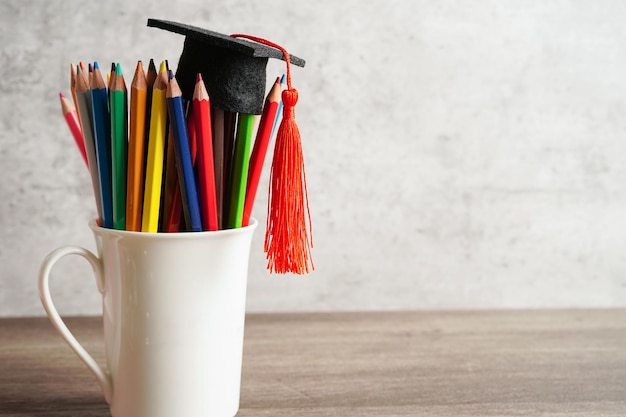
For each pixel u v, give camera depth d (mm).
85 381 717
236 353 608
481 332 903
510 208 1010
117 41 907
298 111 949
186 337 565
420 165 984
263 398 677
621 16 988
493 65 975
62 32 896
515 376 750
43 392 687
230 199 572
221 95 533
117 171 549
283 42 933
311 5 931
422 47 958
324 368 761
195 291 558
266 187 957
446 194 995
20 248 935
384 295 1006
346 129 962
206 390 584
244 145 557
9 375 727
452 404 674
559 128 1001
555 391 712
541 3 971
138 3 902
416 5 948
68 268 947
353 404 668
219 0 915
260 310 986
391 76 958
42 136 917
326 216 978
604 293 1041
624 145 1017
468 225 1006
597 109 1003
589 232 1029
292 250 551
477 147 990
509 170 1001
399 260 1001
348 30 942
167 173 561
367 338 868
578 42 985
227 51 529
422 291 1013
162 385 571
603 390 717
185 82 548
